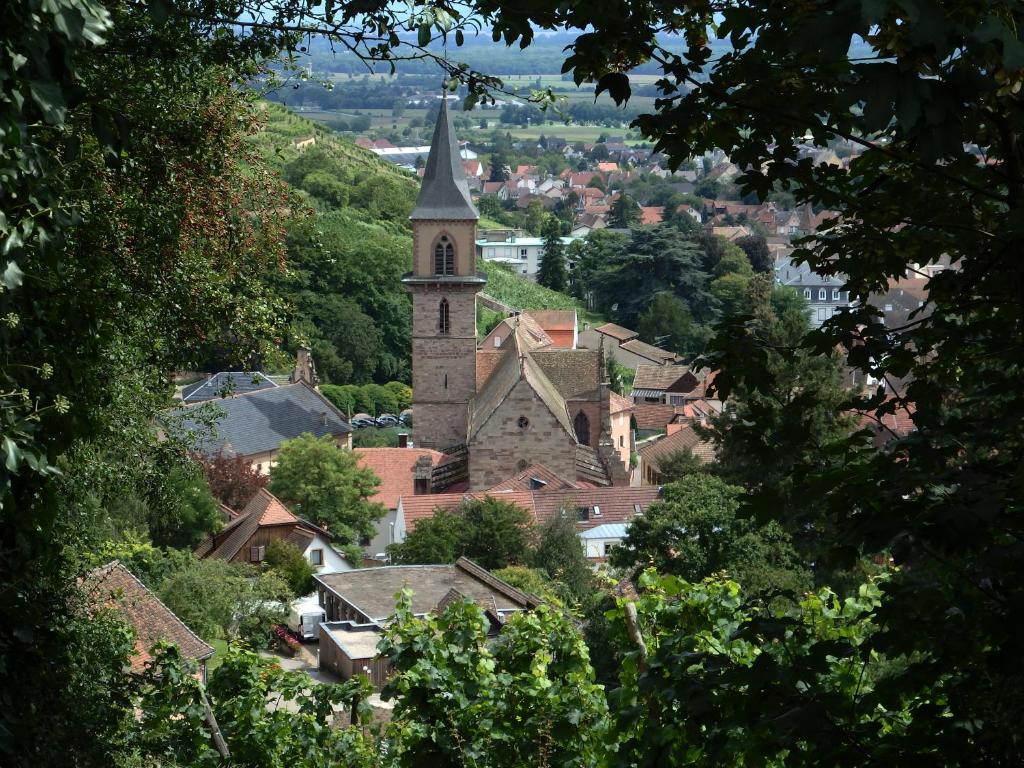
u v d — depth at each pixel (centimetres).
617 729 1270
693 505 5112
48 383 977
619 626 1495
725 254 19862
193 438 2267
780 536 5041
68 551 1797
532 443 8156
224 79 1830
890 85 667
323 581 5822
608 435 9325
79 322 1072
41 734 1191
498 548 6500
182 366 2033
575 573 6303
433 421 9188
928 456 808
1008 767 812
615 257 19175
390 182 19575
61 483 1761
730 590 1470
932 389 943
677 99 906
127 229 1736
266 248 2081
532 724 1502
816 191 967
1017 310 905
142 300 1777
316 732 1720
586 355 9669
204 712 1656
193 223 1923
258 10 1639
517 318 13200
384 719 3256
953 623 836
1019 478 749
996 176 903
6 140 741
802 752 827
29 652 1160
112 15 1423
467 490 8400
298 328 2191
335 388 14075
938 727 840
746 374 993
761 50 863
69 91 810
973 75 670
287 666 5541
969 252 925
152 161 1720
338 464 8412
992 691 830
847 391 5453
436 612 1767
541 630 1606
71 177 1507
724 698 873
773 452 958
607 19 858
